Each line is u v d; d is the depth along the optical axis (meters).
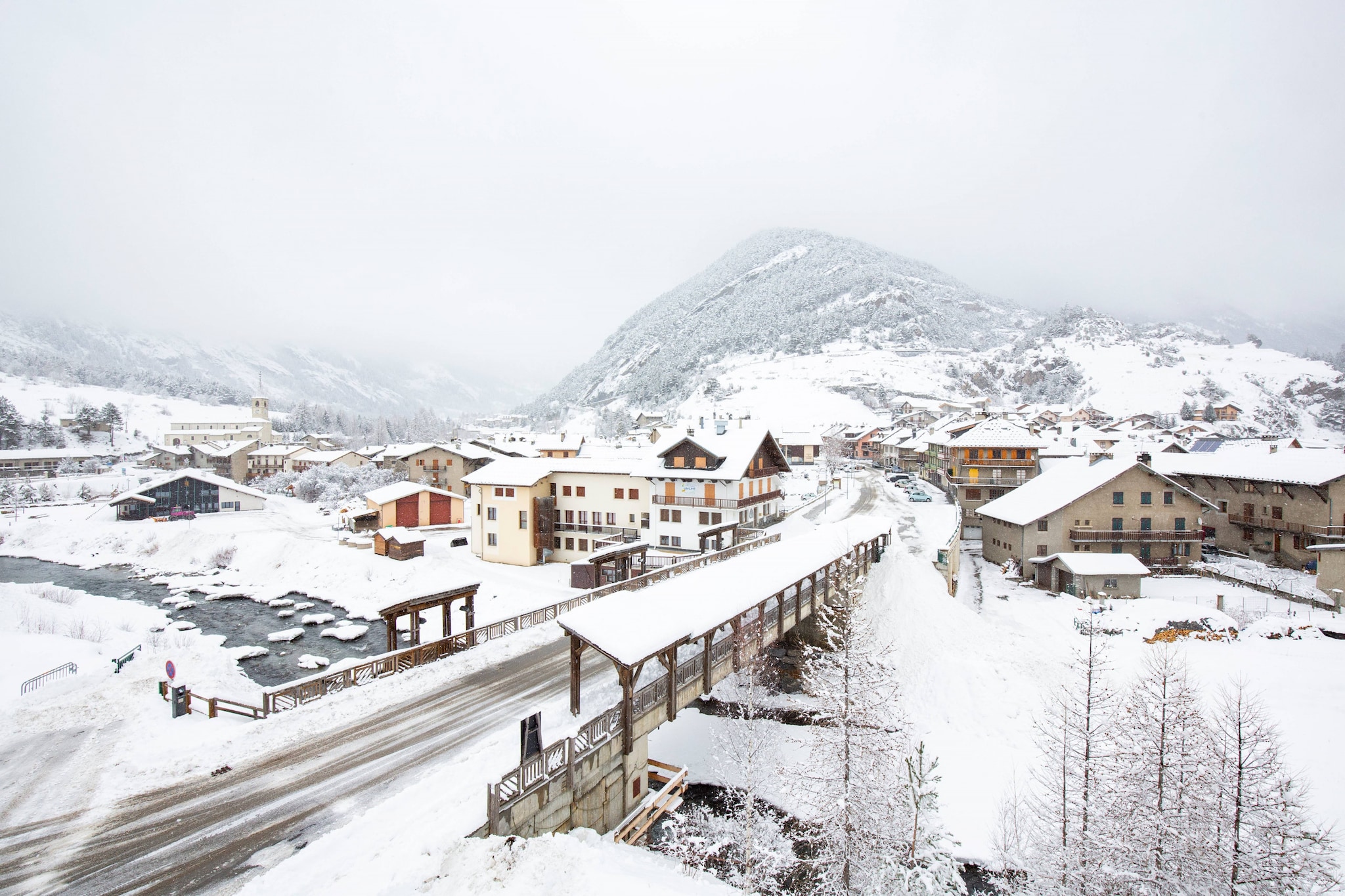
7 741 22.36
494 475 57.62
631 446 84.00
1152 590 45.06
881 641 35.72
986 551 57.44
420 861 14.51
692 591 26.14
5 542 74.50
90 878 14.50
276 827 16.31
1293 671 32.22
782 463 60.94
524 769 16.81
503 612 43.44
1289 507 48.59
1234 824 15.61
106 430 168.75
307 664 37.28
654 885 14.92
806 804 23.81
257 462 125.62
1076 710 19.28
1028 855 19.72
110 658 35.78
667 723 31.14
